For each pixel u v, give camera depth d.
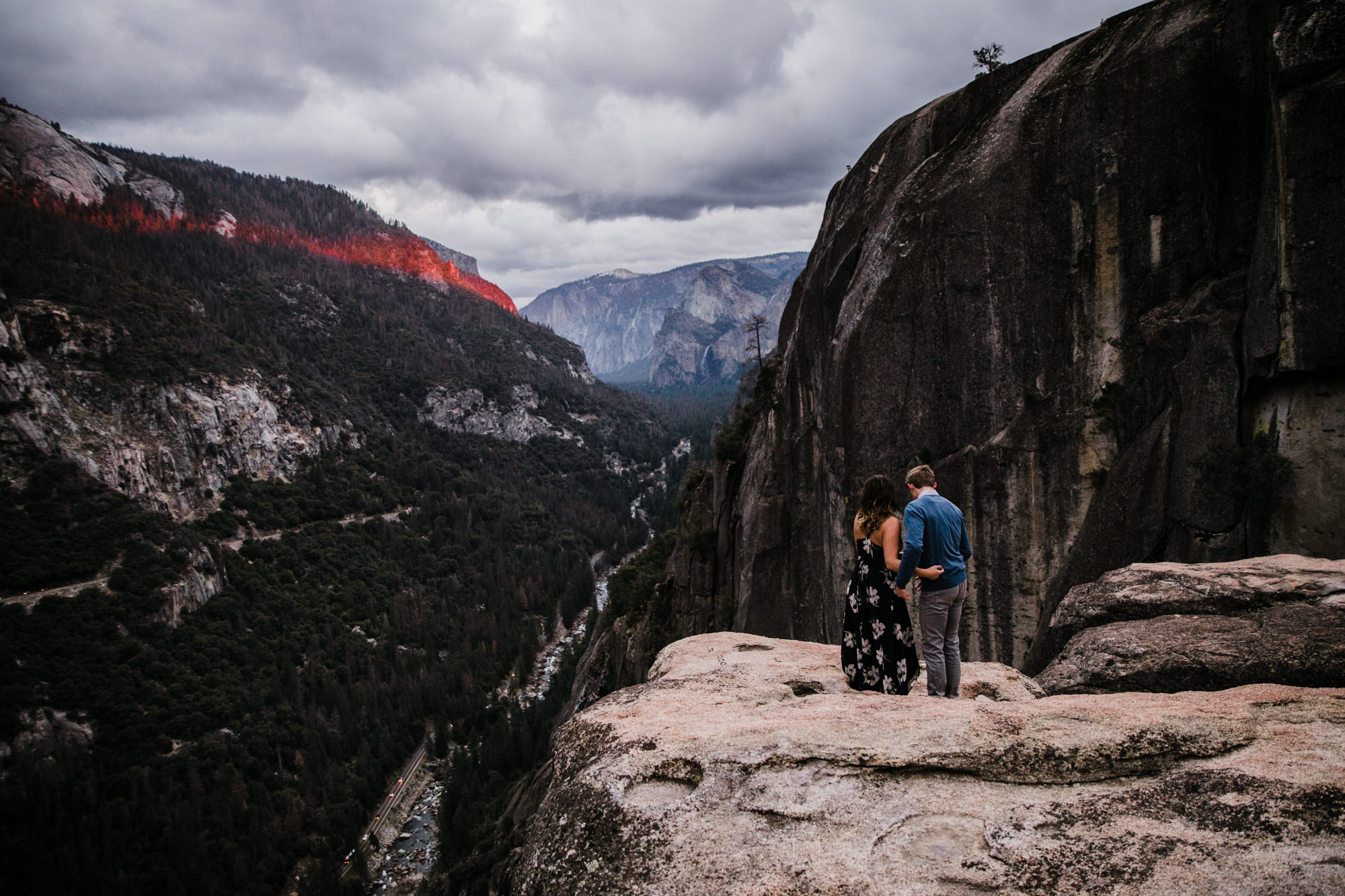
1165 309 19.50
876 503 7.79
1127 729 5.02
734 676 8.08
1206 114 18.98
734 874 3.96
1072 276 21.22
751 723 5.67
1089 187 20.92
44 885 73.94
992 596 22.55
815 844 4.12
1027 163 22.09
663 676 8.50
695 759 5.03
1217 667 7.31
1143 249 20.02
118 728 97.81
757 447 46.81
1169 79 19.50
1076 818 4.15
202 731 101.25
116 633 110.75
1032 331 22.00
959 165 23.89
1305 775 4.25
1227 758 4.63
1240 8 18.55
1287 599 8.51
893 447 25.09
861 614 7.70
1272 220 16.78
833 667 8.59
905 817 4.29
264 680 115.81
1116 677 7.77
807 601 33.72
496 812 71.81
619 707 6.95
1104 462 20.53
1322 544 15.52
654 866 4.15
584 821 4.71
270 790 93.94
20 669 99.94
